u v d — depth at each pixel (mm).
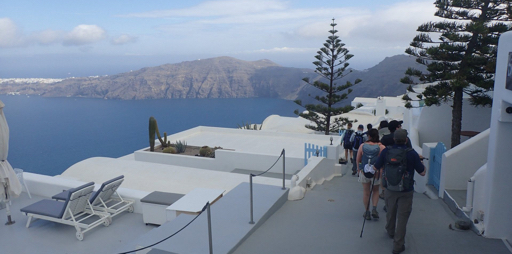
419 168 3947
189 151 17969
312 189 7613
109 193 7156
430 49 11453
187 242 4129
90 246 5973
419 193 7062
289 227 4902
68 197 6160
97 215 6992
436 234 4684
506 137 4238
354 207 5816
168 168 11914
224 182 10469
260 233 4672
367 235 4664
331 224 5035
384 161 4133
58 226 6730
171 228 4484
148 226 6719
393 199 4117
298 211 5551
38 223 6871
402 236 4066
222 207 5246
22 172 8562
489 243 4375
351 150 11641
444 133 12477
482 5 11391
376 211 5238
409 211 4055
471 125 12281
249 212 5078
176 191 10258
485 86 10797
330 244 4395
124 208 7066
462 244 4371
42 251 5824
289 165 13852
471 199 5039
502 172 4332
